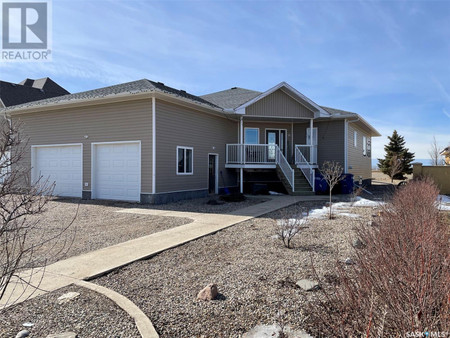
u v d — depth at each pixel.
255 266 4.23
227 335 2.50
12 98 19.33
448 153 30.50
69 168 13.02
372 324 1.86
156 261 4.57
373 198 12.89
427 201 6.57
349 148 16.77
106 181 12.22
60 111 13.13
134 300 3.19
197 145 13.31
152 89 10.35
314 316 2.57
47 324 2.68
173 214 8.88
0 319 2.77
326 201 11.85
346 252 4.81
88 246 5.39
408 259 2.45
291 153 17.19
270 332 2.53
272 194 14.52
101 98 11.24
